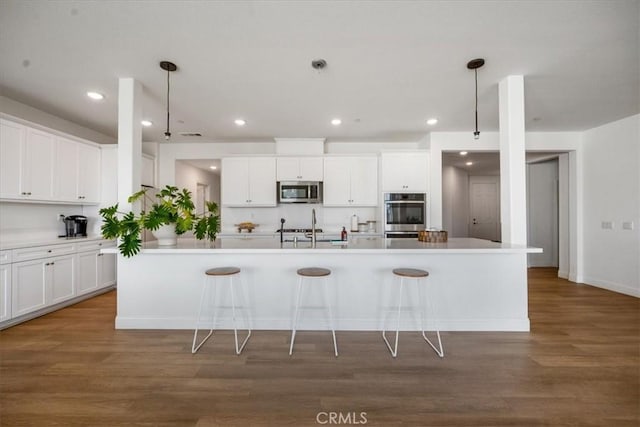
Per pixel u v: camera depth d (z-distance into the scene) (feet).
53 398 5.44
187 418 4.95
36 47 7.06
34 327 8.95
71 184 11.87
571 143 14.70
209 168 21.27
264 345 7.70
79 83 8.97
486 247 8.36
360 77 8.70
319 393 5.63
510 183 8.80
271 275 8.89
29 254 9.48
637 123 12.19
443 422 4.86
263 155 15.60
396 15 5.97
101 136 14.29
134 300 8.89
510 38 6.77
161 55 7.45
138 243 8.34
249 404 5.31
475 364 6.72
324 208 16.89
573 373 6.33
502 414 5.05
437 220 14.75
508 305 8.78
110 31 6.45
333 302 8.84
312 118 12.41
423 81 8.96
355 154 15.72
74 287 11.16
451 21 6.16
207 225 10.01
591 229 14.28
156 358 6.97
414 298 8.81
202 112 11.62
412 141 16.48
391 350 7.41
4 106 10.03
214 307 8.89
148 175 15.52
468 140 14.61
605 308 10.79
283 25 6.28
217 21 6.13
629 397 5.50
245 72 8.35
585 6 5.71
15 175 9.73
